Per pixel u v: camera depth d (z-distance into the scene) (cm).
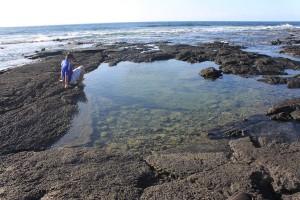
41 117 1323
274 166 848
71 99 1566
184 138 1116
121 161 931
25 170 888
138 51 3391
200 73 2164
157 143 1077
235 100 1559
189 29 9088
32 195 771
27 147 1059
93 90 1773
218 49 3375
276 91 1725
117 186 798
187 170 865
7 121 1283
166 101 1555
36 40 5797
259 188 770
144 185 815
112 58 2969
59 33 8594
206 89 1783
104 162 926
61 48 4038
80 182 819
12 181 833
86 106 1481
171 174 859
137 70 2388
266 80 1961
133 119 1310
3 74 2217
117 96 1648
